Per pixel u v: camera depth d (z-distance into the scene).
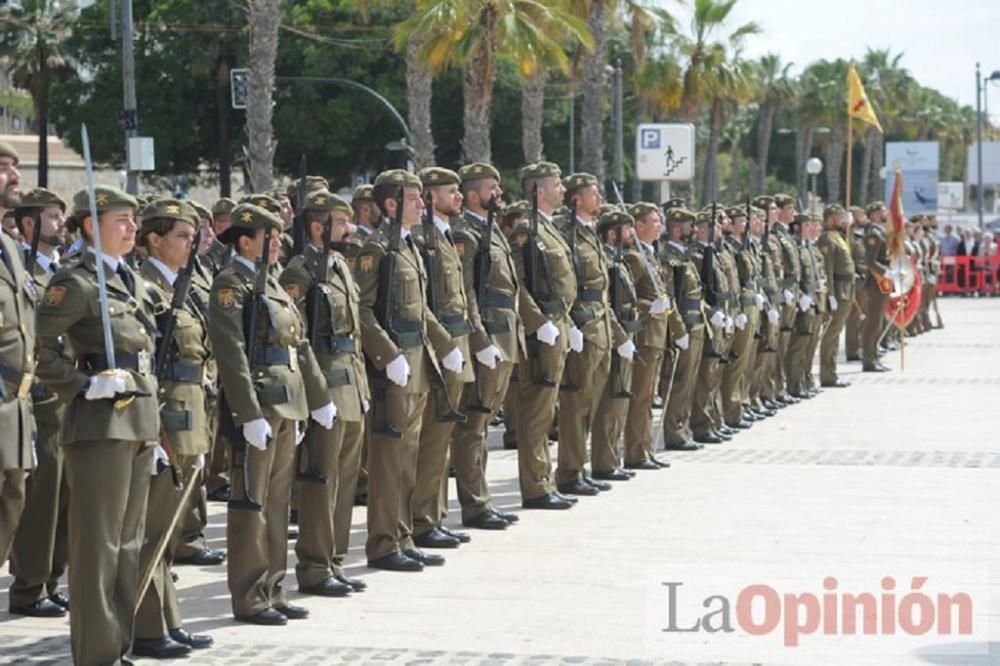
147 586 8.95
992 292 50.72
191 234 9.62
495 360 12.70
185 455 9.18
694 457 17.02
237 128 58.72
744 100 63.97
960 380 25.23
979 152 73.75
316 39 56.09
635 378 15.98
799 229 22.42
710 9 58.12
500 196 13.45
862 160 107.19
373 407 11.37
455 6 33.50
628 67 60.47
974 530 12.70
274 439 9.91
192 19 55.94
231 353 9.56
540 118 38.53
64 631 9.94
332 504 10.71
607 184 52.44
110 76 57.75
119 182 62.19
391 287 11.35
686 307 17.44
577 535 12.64
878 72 94.19
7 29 58.19
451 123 60.38
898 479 15.37
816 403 22.19
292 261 10.77
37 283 10.45
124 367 8.55
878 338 26.80
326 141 57.97
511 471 16.14
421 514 12.23
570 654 9.12
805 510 13.66
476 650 9.23
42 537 10.30
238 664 9.00
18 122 70.75
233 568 9.97
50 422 10.26
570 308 13.91
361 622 9.95
